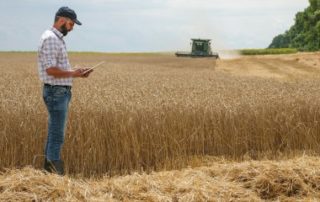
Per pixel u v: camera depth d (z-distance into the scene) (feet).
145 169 32.63
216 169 27.53
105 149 32.04
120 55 294.87
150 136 32.89
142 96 41.78
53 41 26.09
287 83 69.21
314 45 291.17
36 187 22.80
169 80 76.02
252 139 36.65
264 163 27.84
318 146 36.96
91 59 220.43
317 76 114.42
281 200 24.41
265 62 170.60
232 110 36.83
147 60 205.67
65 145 31.35
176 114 35.01
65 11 26.37
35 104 35.12
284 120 37.40
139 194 23.18
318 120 38.06
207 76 95.40
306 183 25.67
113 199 22.66
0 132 30.89
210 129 35.53
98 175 31.07
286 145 37.09
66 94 26.91
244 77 93.30
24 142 31.07
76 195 22.62
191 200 22.68
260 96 44.42
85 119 32.17
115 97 39.65
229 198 23.35
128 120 32.71
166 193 23.40
